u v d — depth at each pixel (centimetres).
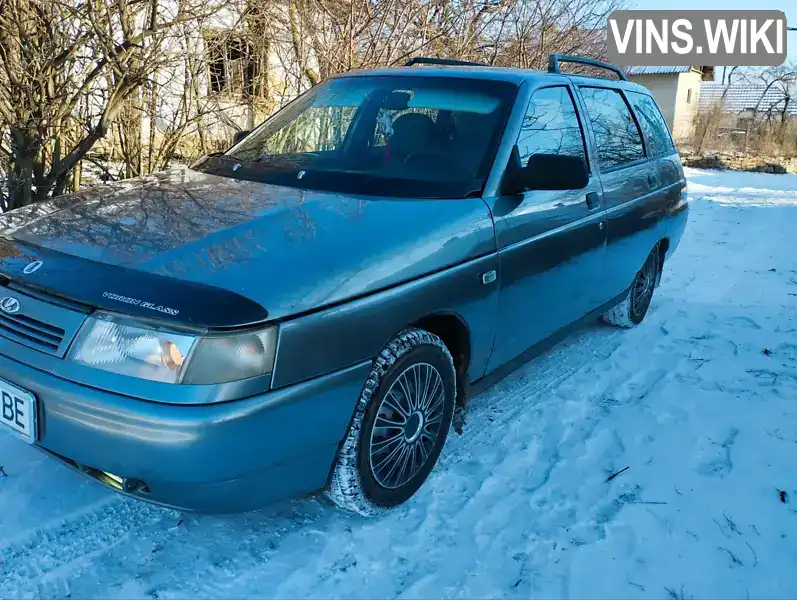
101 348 213
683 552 271
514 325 336
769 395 407
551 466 326
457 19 814
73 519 267
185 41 591
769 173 1941
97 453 216
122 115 588
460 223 289
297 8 693
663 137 539
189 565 250
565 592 248
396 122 348
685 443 350
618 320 513
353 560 258
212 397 209
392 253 257
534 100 359
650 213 477
